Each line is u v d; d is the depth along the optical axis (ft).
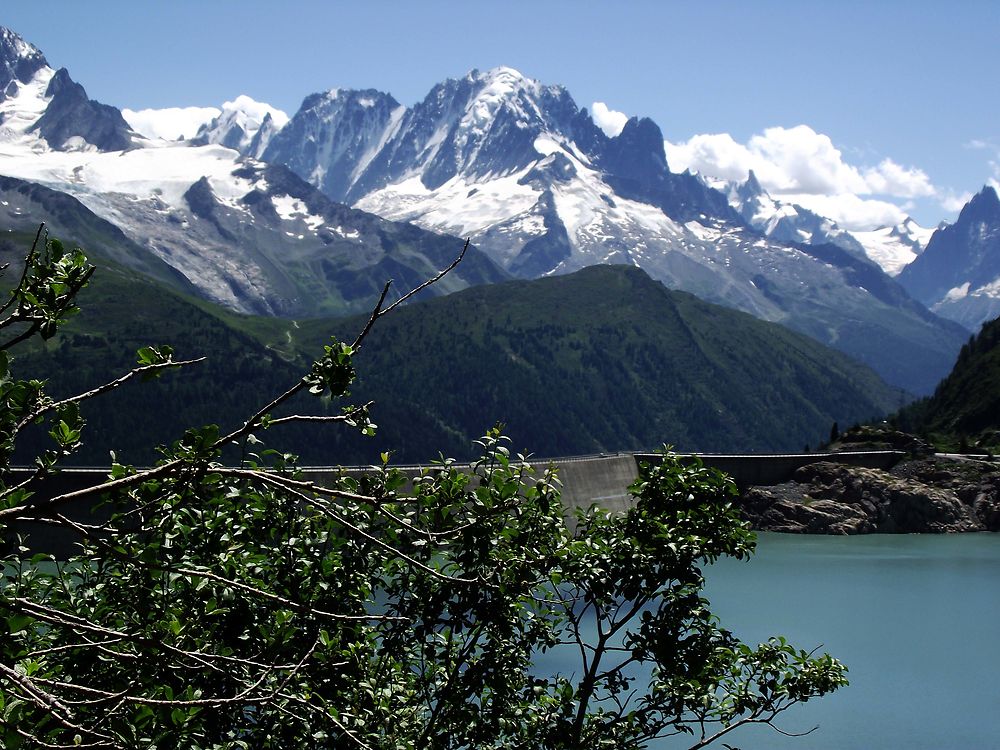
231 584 60.44
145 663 57.06
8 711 49.70
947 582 546.67
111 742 50.31
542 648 112.88
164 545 64.34
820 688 126.62
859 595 504.02
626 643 122.11
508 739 109.50
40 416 53.93
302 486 58.90
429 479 76.54
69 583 73.51
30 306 53.42
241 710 70.38
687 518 120.16
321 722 71.72
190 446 57.06
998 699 321.32
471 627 82.33
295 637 74.49
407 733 88.63
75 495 52.65
